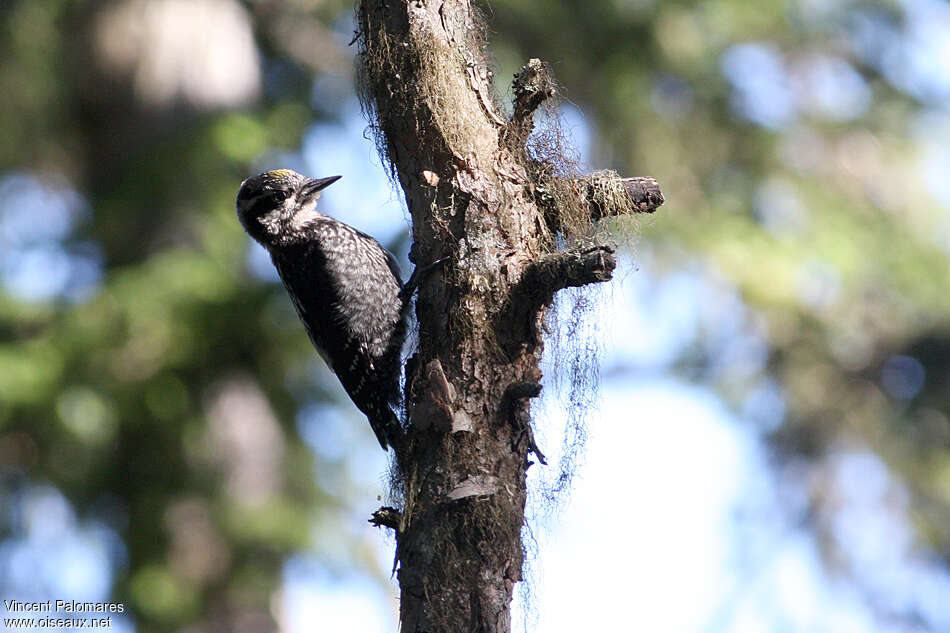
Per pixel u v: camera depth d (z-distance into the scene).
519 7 15.41
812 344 19.27
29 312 13.52
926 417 19.58
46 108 16.27
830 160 19.45
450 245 6.10
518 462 5.91
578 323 6.33
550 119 6.42
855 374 19.83
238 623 13.48
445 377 5.92
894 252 18.91
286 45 16.89
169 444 13.76
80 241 14.83
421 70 6.25
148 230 14.26
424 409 5.89
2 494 14.03
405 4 6.33
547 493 6.17
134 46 16.27
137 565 13.62
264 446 14.14
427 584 5.69
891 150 19.28
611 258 5.70
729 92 17.83
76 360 13.07
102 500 14.23
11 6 15.17
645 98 17.02
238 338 13.77
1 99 15.97
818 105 19.09
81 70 16.33
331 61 16.86
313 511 14.37
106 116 16.36
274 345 13.85
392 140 6.38
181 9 16.30
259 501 13.85
